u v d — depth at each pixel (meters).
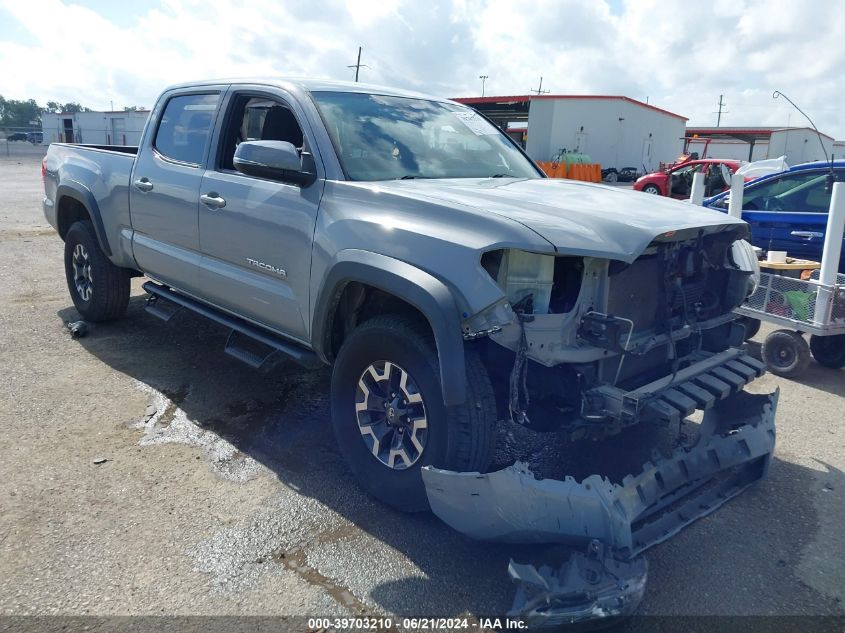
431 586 2.80
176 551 2.97
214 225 4.19
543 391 3.00
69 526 3.11
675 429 4.23
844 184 4.82
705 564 3.00
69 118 47.78
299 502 3.38
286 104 3.96
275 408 4.48
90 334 5.83
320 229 3.45
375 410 3.31
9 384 4.70
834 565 3.02
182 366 5.16
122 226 5.23
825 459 4.02
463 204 3.06
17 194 17.66
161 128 4.95
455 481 2.71
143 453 3.82
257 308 4.00
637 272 3.09
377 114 4.08
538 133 38.78
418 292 2.85
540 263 2.84
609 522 2.59
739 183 6.18
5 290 7.29
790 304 5.23
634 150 42.19
